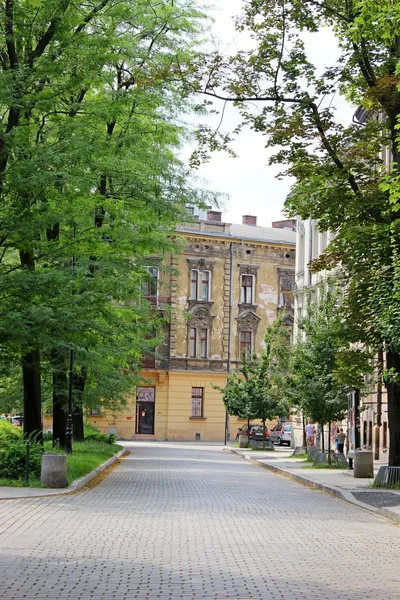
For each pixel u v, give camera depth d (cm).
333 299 4494
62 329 2636
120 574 1205
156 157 3534
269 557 1391
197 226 8719
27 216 2642
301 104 2917
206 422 8575
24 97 2655
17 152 2616
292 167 2997
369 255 2800
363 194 2939
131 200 3403
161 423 8462
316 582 1181
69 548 1430
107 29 2916
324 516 2089
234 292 8794
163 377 8469
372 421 5141
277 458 5244
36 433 3059
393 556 1451
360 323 2970
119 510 2047
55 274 2623
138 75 3056
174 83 3391
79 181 2683
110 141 2922
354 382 3078
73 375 3978
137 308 4222
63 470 2531
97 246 2906
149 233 3419
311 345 4362
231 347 8744
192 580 1173
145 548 1452
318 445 5312
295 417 7300
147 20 3353
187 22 3462
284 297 8981
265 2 2823
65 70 2759
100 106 2928
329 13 2834
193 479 3319
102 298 2731
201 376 8594
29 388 3103
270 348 6619
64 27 2736
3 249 2842
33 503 2128
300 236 7112
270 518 1992
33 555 1347
